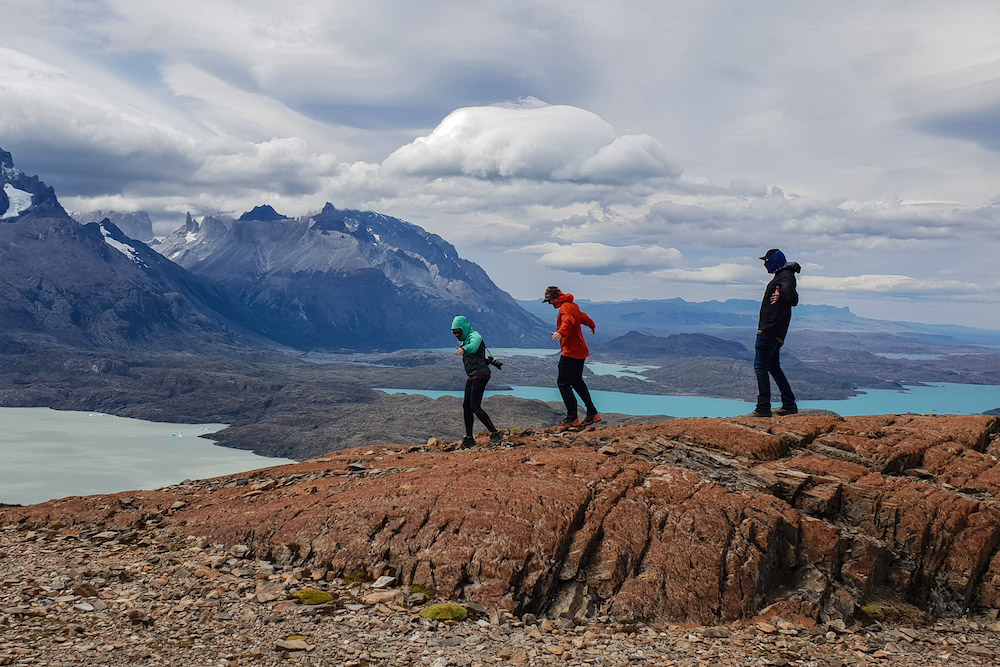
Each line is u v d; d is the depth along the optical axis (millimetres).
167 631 9227
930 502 13453
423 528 11906
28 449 150375
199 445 169250
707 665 9336
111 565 11586
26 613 9406
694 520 12438
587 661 9148
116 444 163500
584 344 17312
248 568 11734
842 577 12492
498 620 10195
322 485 14672
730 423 16266
